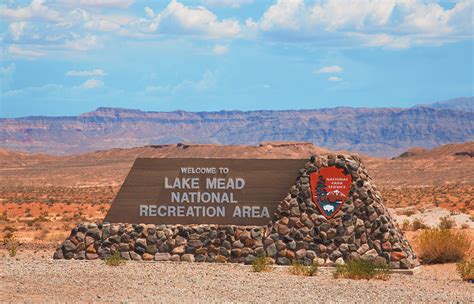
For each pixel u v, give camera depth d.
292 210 24.06
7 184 183.25
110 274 21.14
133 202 25.14
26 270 21.70
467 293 18.47
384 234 23.27
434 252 25.33
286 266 23.47
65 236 37.75
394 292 18.31
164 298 16.92
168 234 24.67
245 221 24.61
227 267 23.36
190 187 24.92
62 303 15.87
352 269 21.39
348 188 23.72
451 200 86.38
